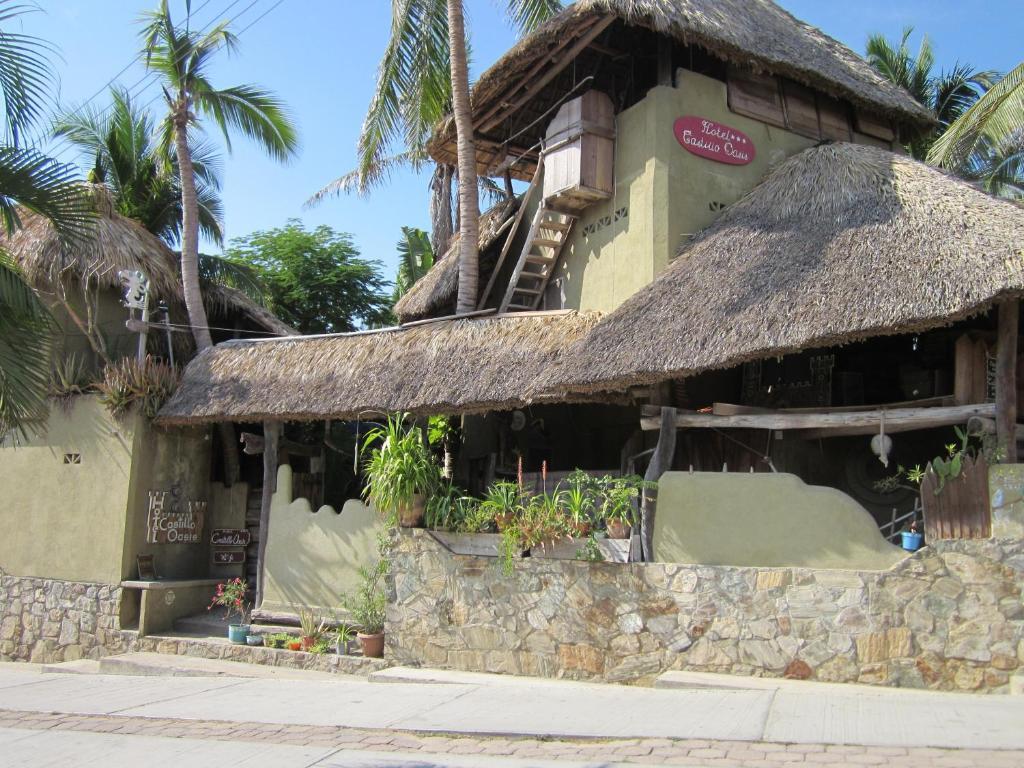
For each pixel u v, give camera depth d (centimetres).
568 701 770
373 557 1148
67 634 1327
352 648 1091
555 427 1450
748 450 1178
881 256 898
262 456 1603
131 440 1343
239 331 1817
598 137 1345
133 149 1842
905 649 774
